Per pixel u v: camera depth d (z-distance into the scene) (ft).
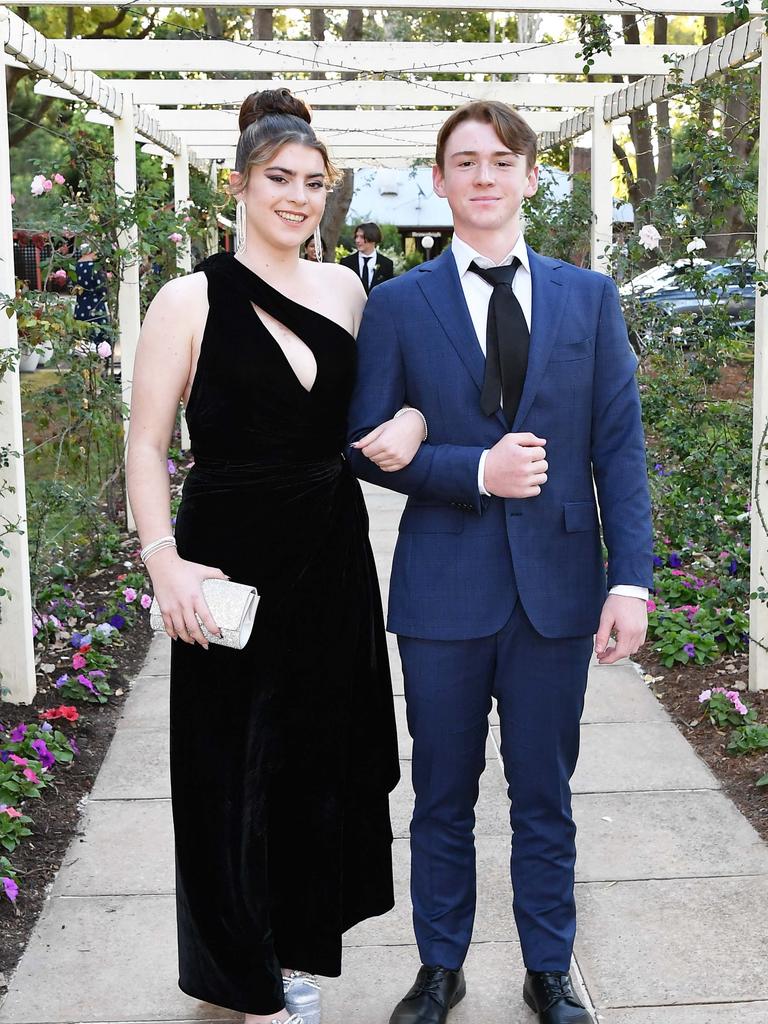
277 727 8.34
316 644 8.32
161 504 8.08
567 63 22.45
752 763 13.43
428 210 79.97
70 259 21.88
